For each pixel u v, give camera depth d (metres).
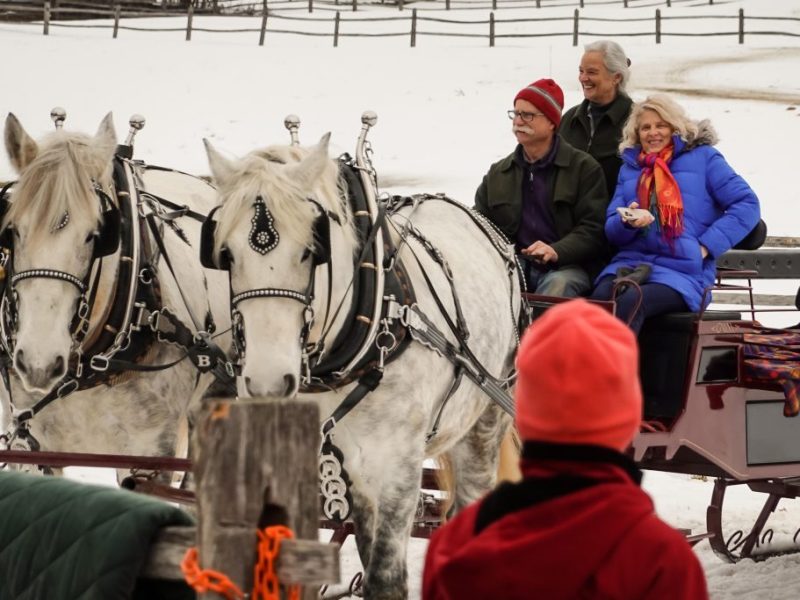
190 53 46.03
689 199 8.48
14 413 6.83
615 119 9.63
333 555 3.30
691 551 2.76
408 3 66.00
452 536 2.91
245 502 3.35
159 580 3.92
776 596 8.33
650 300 8.14
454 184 29.19
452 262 7.47
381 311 6.47
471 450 8.11
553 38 52.12
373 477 6.50
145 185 7.93
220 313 7.77
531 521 2.74
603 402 2.75
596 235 8.72
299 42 50.16
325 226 5.94
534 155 8.94
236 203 5.86
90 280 6.59
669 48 50.16
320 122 36.97
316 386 6.38
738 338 8.18
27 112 36.31
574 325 2.80
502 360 7.77
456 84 42.69
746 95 40.09
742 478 8.17
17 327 6.43
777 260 11.35
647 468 8.75
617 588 2.63
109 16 54.47
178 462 5.94
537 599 2.67
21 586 4.02
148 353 7.10
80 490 4.04
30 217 6.26
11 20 52.31
